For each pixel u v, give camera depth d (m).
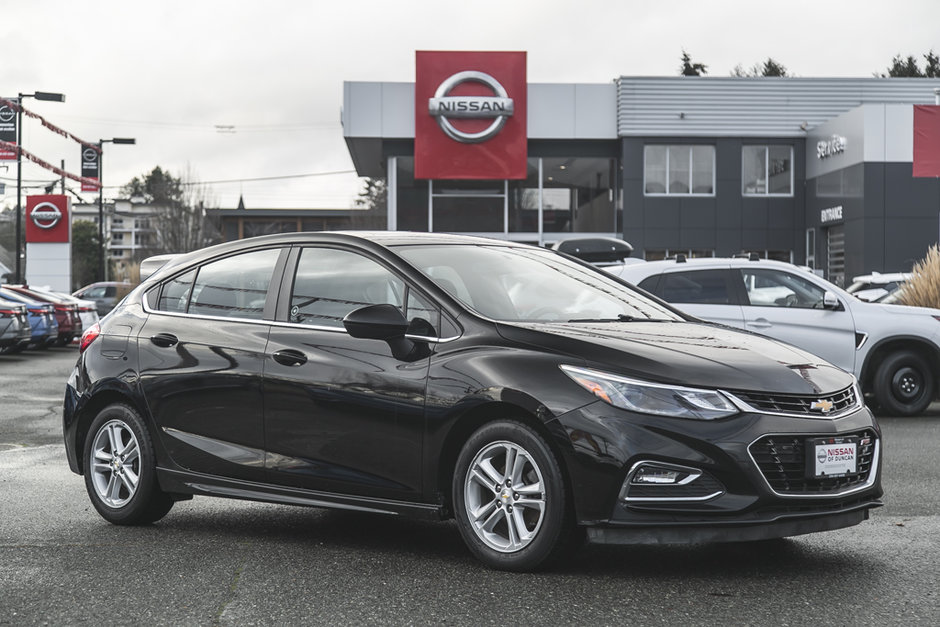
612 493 4.67
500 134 35.88
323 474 5.49
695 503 4.62
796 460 4.76
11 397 15.52
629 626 4.11
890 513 6.45
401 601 4.48
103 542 5.75
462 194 36.53
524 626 4.12
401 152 36.44
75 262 82.31
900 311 12.17
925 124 31.05
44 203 44.38
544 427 4.84
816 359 5.35
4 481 7.91
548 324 5.26
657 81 35.84
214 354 5.93
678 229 36.03
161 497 6.21
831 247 34.38
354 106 35.84
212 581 4.85
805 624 4.14
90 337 6.60
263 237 6.15
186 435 6.01
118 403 6.37
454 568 5.07
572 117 36.19
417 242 5.82
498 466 5.08
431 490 5.15
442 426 5.09
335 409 5.43
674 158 36.16
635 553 5.38
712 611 4.31
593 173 36.88
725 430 4.65
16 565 5.19
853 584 4.75
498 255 6.02
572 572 4.95
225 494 5.84
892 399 12.23
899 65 68.12
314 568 5.10
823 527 4.86
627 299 6.09
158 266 6.70
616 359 4.83
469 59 35.59
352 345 5.46
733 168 36.06
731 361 4.93
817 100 35.78
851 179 32.12
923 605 4.40
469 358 5.09
